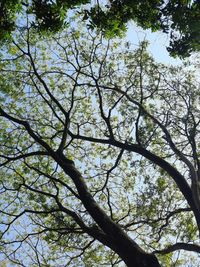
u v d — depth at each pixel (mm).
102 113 16672
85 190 13125
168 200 18969
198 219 13055
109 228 11977
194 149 16078
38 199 17719
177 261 19266
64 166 14023
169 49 9828
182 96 17938
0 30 9922
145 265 10953
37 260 16641
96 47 18234
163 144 18484
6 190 17031
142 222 17375
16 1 9758
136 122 16547
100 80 19031
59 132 17906
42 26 9828
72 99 16469
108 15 9844
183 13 9289
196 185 13414
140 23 9938
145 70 18625
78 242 17766
